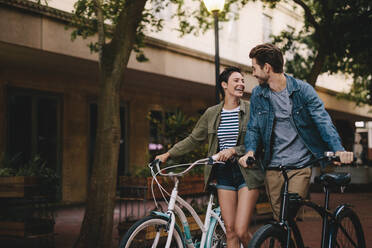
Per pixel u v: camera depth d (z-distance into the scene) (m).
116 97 6.29
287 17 22.98
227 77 4.69
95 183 6.15
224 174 4.61
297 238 4.07
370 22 11.92
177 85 16.80
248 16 19.98
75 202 14.80
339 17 12.55
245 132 4.59
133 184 7.17
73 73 14.43
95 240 6.02
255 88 4.28
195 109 19.97
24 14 10.67
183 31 13.15
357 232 4.62
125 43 6.32
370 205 13.30
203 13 12.83
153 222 4.00
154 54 14.14
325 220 4.23
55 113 14.47
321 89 23.86
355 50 12.74
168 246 4.03
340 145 3.79
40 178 7.21
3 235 7.01
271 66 4.05
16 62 12.56
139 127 17.30
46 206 7.44
